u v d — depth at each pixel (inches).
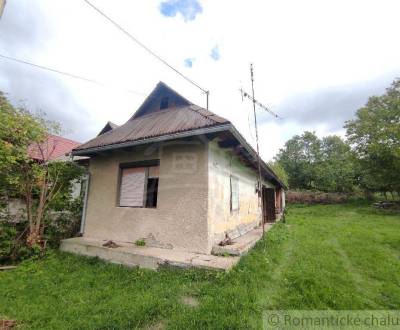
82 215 276.8
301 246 267.9
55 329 101.0
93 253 209.3
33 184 227.6
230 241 219.6
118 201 253.0
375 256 227.5
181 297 127.3
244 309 112.4
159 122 270.4
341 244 283.4
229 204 251.8
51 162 244.4
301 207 965.8
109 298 128.7
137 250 194.4
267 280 156.8
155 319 106.2
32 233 220.1
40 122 218.4
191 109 276.5
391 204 803.4
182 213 203.8
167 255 179.3
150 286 142.1
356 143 899.4
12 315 114.0
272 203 502.0
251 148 233.5
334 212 760.3
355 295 139.3
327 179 1101.1
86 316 109.5
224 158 243.4
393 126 758.5
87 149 254.8
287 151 1418.6
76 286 147.3
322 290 140.0
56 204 250.8
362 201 975.6
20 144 207.2
